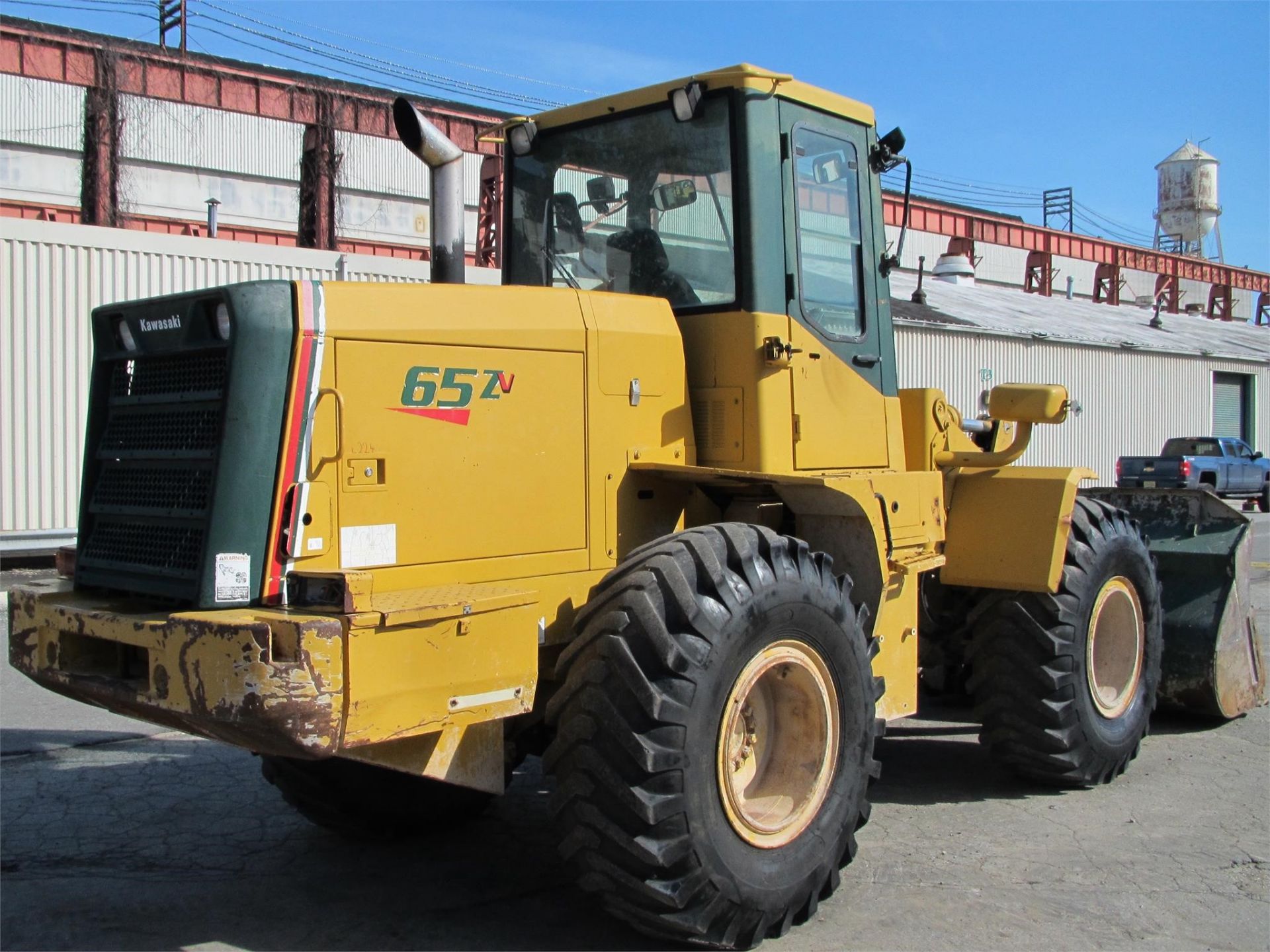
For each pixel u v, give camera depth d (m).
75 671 3.61
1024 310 30.28
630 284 4.70
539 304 3.99
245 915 3.99
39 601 3.75
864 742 4.07
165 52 24.14
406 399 3.59
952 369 23.88
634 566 3.65
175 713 3.22
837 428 4.67
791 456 4.43
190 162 30.27
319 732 3.06
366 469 3.50
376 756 3.30
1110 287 40.09
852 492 4.32
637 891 3.41
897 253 5.01
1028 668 5.21
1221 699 6.48
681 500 4.40
